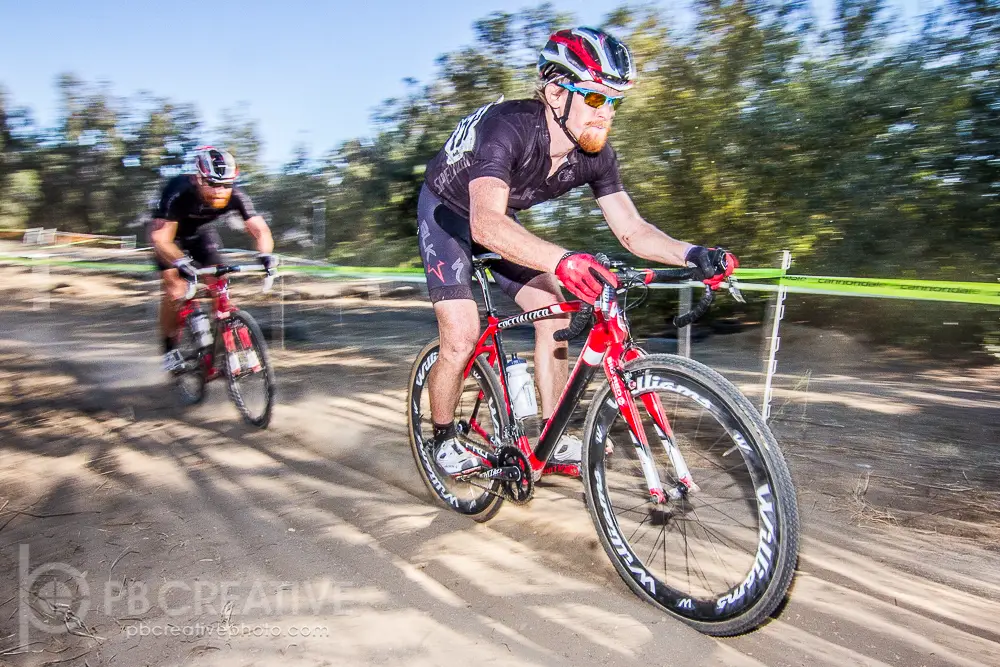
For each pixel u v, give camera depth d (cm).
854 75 484
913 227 464
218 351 379
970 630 177
